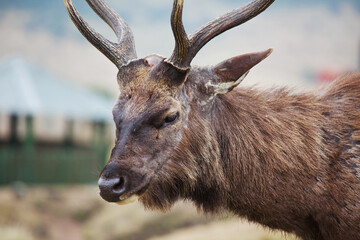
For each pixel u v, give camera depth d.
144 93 14.73
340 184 15.50
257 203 15.70
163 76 14.80
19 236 49.72
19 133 83.88
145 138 14.45
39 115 78.81
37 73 90.69
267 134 15.77
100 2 17.08
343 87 16.86
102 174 14.07
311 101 16.55
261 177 15.54
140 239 46.72
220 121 15.81
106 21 16.97
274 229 16.58
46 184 79.50
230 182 15.81
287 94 16.83
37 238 54.16
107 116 84.25
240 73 15.24
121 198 14.06
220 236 30.86
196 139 15.24
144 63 15.19
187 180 15.32
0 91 82.56
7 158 77.50
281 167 15.45
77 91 90.19
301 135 15.81
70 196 69.50
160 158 14.70
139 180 14.27
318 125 16.11
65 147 84.31
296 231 16.36
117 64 15.54
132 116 14.52
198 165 15.45
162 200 15.51
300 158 15.51
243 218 16.61
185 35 14.56
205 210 16.38
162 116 14.52
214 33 15.16
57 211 63.78
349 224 15.45
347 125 16.02
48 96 84.62
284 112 16.16
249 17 15.28
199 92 15.45
